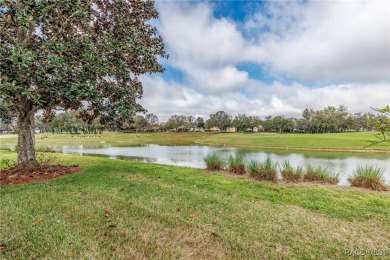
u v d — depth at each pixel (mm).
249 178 7621
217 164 9125
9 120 8812
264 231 3621
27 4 5441
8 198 4859
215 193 5695
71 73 6047
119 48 7230
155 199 5070
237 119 100312
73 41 6355
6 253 2828
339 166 14211
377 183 6535
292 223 3926
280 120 88375
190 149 29031
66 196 5094
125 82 7996
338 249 3117
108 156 21094
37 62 5574
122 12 8086
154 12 9062
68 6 6309
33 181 6586
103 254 2873
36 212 4109
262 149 27422
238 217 4156
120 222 3795
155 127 104375
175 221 3887
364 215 4281
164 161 17531
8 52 5227
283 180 7535
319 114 79875
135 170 8602
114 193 5402
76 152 25094
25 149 7727
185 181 6941
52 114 9703
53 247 3002
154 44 8883
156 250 3000
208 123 99688
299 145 28656
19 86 5141
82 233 3377
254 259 2883
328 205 4820
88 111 8953
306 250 3094
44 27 6898
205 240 3301
